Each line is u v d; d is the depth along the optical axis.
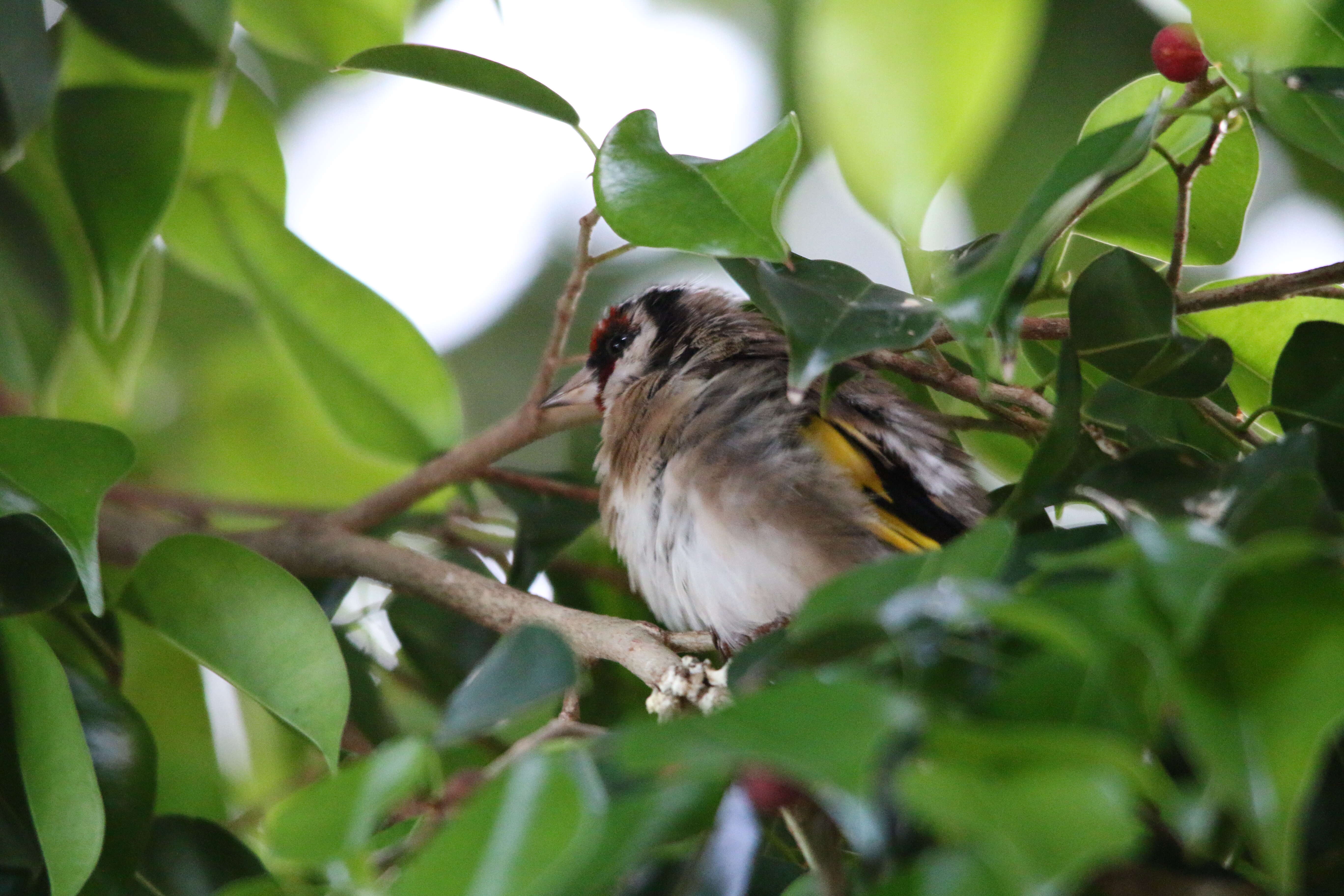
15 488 4.08
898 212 3.26
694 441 6.43
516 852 2.47
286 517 6.70
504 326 10.04
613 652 5.19
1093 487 4.00
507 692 3.24
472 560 6.84
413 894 2.46
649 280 10.16
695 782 2.72
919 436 6.54
